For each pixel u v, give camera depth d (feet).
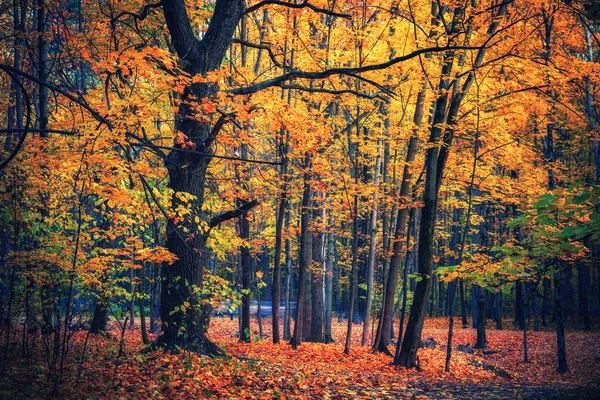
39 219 26.02
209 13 41.81
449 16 44.34
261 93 27.71
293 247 93.25
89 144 21.02
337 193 49.49
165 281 31.22
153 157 33.53
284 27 39.55
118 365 26.99
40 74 22.44
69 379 23.08
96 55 20.95
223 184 38.96
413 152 47.62
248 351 43.86
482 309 69.26
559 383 39.73
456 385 34.86
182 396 22.24
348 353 47.91
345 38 44.06
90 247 28.99
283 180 49.11
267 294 150.71
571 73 37.40
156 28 38.09
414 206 43.68
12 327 26.71
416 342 42.27
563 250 16.10
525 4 43.09
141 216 29.01
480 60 39.99
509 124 45.80
